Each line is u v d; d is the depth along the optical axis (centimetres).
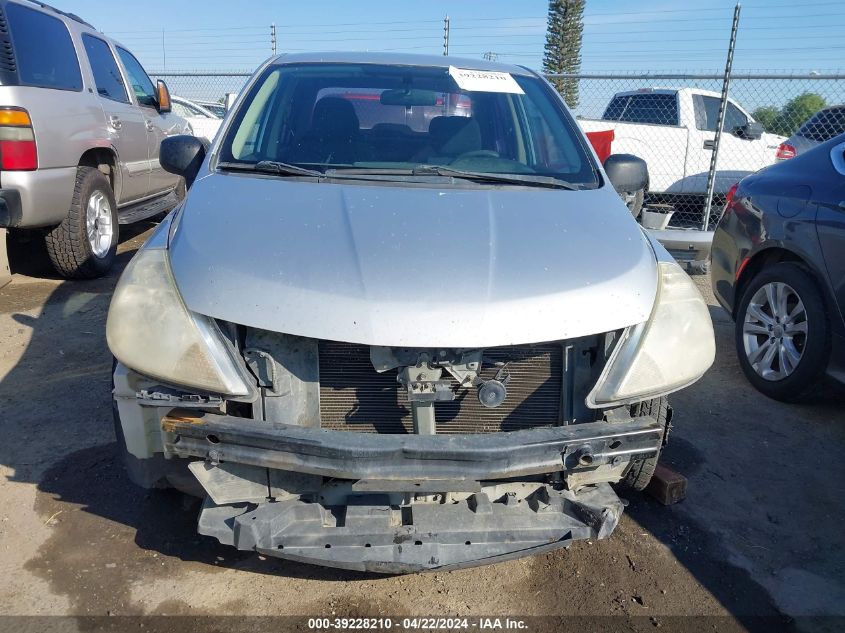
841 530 312
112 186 668
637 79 868
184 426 221
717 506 325
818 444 385
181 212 271
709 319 262
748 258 462
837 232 390
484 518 238
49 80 556
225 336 226
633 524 308
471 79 363
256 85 353
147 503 305
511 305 221
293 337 229
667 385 241
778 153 944
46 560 269
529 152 336
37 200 527
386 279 222
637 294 239
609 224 270
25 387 408
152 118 757
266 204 262
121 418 238
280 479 235
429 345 214
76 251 588
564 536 238
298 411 233
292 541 229
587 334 227
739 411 421
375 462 212
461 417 247
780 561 290
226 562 274
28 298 562
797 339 429
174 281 234
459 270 228
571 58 3728
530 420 248
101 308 547
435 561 229
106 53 680
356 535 229
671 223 989
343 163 314
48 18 579
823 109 919
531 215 267
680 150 994
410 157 323
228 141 321
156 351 223
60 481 318
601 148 889
